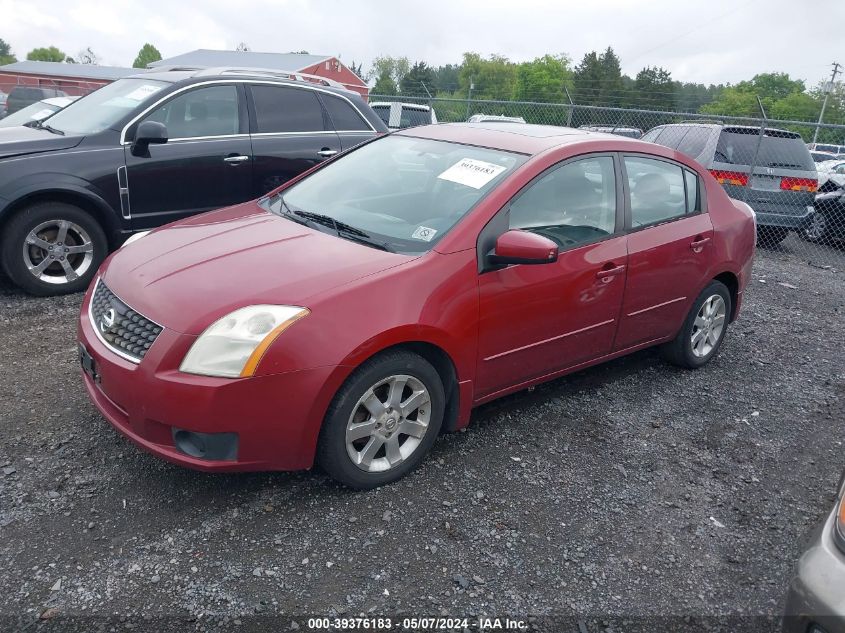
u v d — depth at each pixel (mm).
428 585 2736
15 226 5371
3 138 5625
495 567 2865
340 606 2596
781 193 10016
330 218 3803
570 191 3928
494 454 3717
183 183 6145
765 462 3883
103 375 3066
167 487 3221
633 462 3766
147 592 2594
